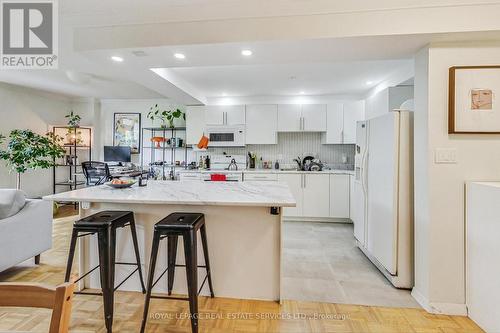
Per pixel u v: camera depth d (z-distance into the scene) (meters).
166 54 2.40
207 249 2.10
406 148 2.35
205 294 2.22
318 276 2.60
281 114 4.92
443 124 2.04
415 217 2.25
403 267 2.36
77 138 5.54
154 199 1.94
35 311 1.95
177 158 5.75
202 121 5.10
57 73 3.96
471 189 1.95
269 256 2.15
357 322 1.89
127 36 2.26
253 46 2.20
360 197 3.18
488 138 2.00
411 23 1.94
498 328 1.70
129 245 2.27
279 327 1.83
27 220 2.55
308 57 2.45
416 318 1.95
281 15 2.08
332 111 4.83
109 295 1.77
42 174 5.30
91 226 1.80
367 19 1.99
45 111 5.33
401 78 3.50
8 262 2.35
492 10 1.86
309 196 4.67
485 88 1.98
